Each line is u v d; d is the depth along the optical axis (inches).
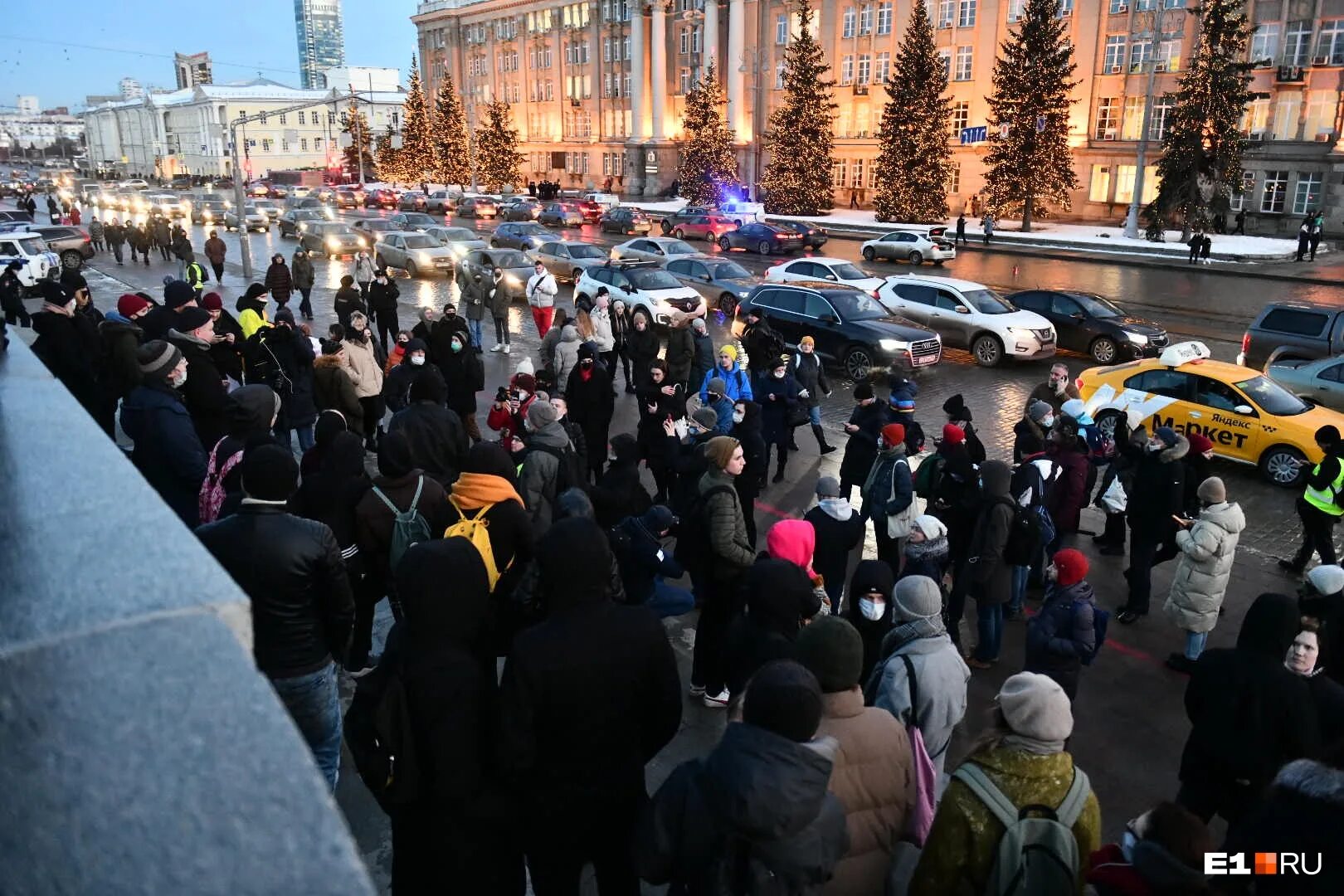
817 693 104.2
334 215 1674.5
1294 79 1603.1
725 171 2194.9
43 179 3905.0
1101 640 221.5
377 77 4453.7
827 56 2250.2
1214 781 173.0
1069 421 328.8
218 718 31.5
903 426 297.7
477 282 724.7
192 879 26.5
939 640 165.9
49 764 29.2
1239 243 1491.1
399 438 211.5
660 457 367.9
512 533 194.7
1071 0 1840.6
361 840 191.3
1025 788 117.7
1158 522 291.1
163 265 1284.4
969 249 1541.6
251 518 147.2
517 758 122.0
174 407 241.6
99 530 44.3
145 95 4987.7
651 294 822.5
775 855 99.2
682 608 233.8
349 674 245.0
